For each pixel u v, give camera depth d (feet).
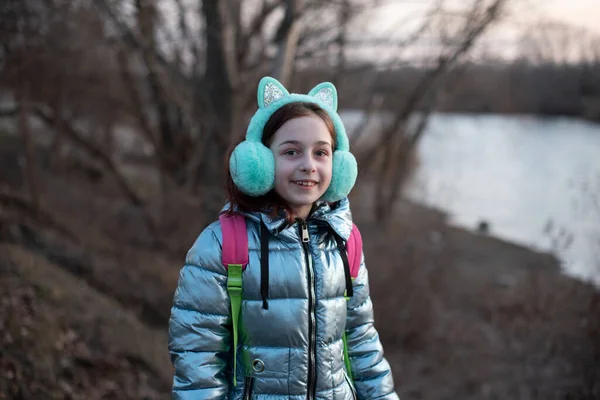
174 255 25.81
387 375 6.74
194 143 27.63
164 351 14.87
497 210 44.50
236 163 5.91
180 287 6.00
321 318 6.03
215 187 17.74
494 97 35.22
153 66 19.83
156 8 21.04
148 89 27.94
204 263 5.90
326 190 6.36
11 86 22.88
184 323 5.86
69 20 20.65
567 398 13.80
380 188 38.17
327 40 21.77
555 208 44.24
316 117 6.10
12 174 30.66
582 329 14.05
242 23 22.59
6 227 19.62
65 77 23.76
